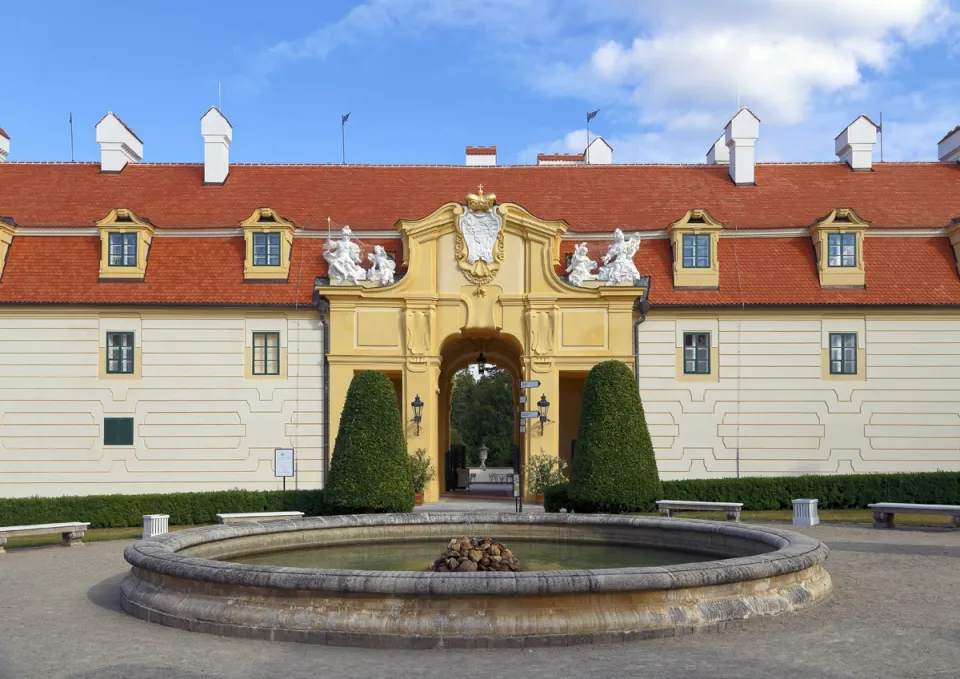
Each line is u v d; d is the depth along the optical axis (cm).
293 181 4253
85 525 2566
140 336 3691
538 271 3681
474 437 7969
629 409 3059
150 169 4288
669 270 3834
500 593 1231
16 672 1139
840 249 3788
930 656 1173
